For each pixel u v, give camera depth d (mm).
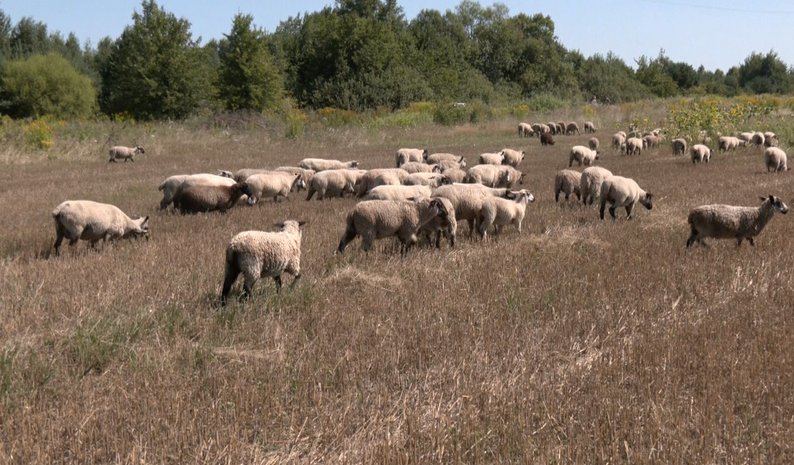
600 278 10570
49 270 11477
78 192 22234
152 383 7059
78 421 6250
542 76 100125
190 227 15844
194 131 46219
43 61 73500
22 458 5727
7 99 71812
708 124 35688
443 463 5664
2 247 13773
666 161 28281
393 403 6738
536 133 48875
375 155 34938
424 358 7824
